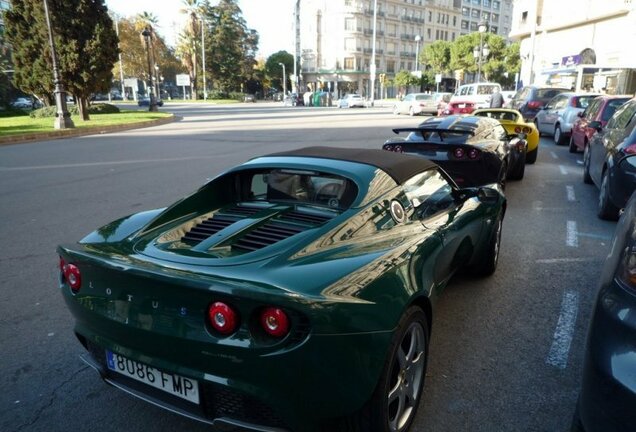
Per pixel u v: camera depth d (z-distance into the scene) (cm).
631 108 689
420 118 2795
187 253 242
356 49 9312
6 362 333
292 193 313
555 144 1522
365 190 285
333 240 248
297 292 197
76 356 341
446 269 331
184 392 220
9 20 2323
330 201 297
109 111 3309
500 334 363
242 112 3872
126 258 234
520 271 484
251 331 198
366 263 231
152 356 223
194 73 8519
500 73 7538
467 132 727
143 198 811
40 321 390
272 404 202
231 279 204
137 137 1831
